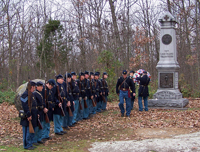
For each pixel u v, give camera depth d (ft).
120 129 25.85
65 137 23.52
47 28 89.10
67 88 26.63
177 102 35.42
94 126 27.76
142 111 35.35
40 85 20.79
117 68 59.62
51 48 91.25
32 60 98.07
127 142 20.43
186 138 20.48
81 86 30.73
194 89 53.26
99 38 68.95
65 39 95.71
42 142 21.34
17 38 82.17
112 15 63.93
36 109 19.89
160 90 37.22
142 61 61.62
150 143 19.62
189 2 65.46
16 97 30.48
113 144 20.17
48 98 22.58
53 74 92.84
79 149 19.53
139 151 18.13
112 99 49.96
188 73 70.54
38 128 20.89
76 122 29.55
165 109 35.76
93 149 19.33
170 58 37.35
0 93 50.70
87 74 32.37
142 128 25.73
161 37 37.81
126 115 32.40
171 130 24.38
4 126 28.76
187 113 31.78
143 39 61.11
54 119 24.22
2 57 74.43
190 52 65.26
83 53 79.10
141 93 35.12
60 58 94.63
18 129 27.53
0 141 22.25
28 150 19.21
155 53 90.17
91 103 34.01
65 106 24.75
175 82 37.14
